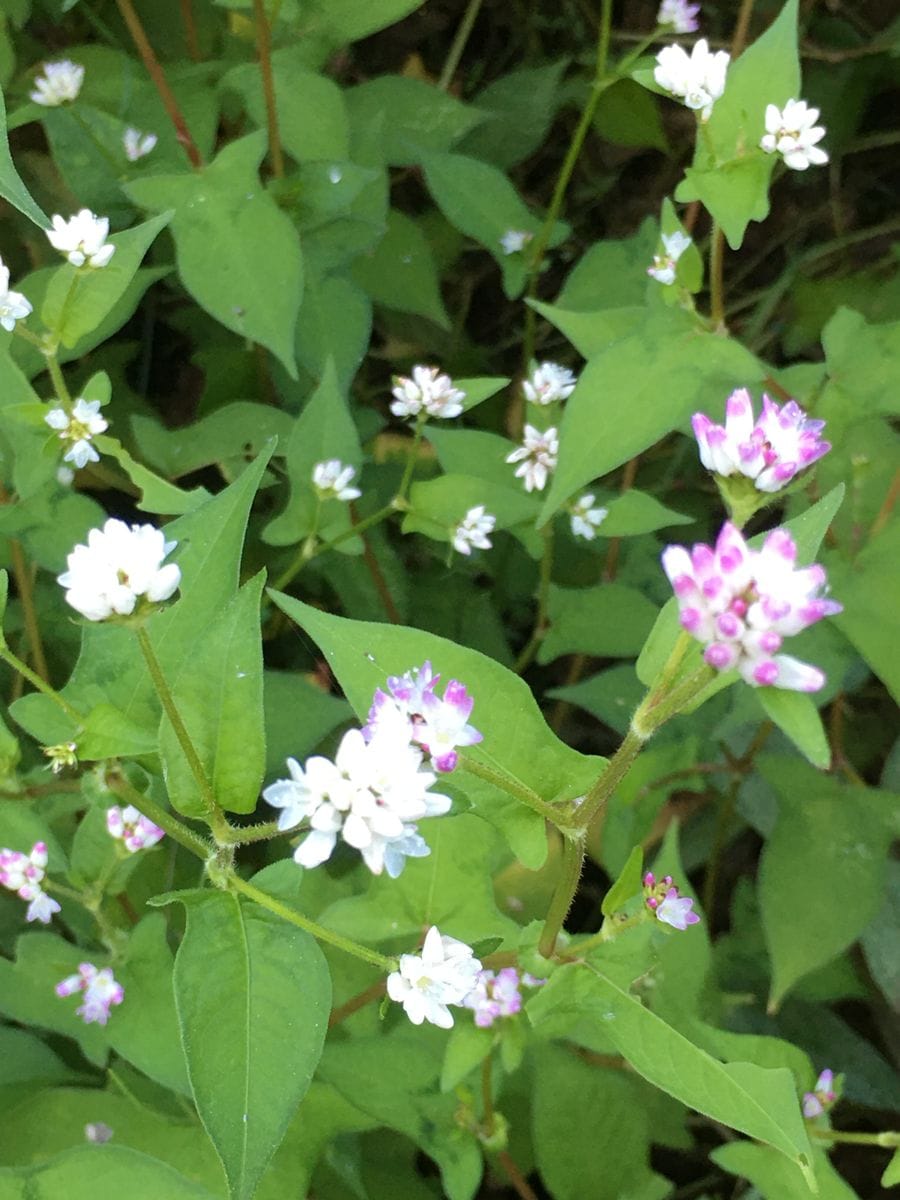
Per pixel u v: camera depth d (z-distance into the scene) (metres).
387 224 0.31
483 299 0.37
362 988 0.21
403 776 0.13
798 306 0.35
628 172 0.38
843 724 0.29
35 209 0.16
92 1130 0.20
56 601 0.26
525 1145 0.23
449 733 0.13
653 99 0.36
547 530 0.26
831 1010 0.27
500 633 0.30
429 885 0.19
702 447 0.14
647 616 0.27
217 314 0.23
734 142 0.20
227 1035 0.14
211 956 0.14
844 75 0.37
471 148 0.34
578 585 0.31
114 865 0.18
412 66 0.37
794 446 0.13
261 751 0.14
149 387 0.33
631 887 0.16
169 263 0.31
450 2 0.37
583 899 0.29
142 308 0.33
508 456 0.25
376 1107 0.19
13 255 0.31
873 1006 0.26
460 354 0.34
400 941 0.22
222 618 0.14
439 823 0.19
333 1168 0.22
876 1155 0.26
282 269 0.23
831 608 0.12
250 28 0.30
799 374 0.25
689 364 0.21
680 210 0.37
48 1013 0.20
